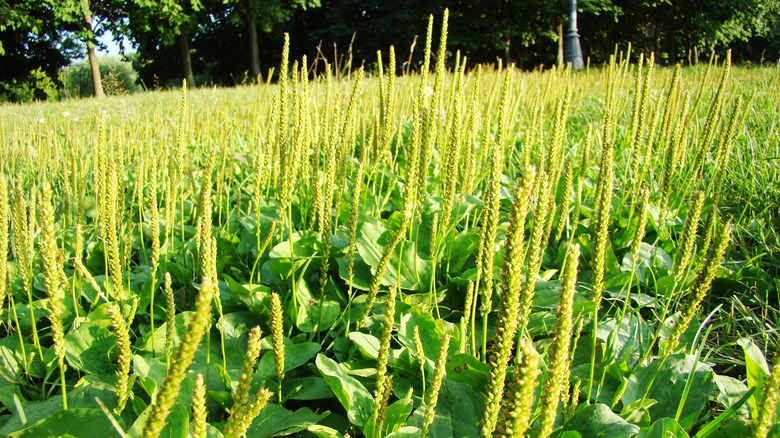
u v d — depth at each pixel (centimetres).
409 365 227
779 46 3453
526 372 96
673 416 209
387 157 399
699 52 3347
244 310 278
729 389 214
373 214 365
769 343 267
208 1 3023
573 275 123
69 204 345
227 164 462
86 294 279
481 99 605
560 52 1464
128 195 421
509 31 2941
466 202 342
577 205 306
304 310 262
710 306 306
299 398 216
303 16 3666
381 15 3144
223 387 217
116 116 752
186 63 3081
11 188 373
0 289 191
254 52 3167
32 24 2647
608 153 176
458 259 310
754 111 618
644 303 272
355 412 197
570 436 178
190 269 317
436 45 2911
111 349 235
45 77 3534
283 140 270
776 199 408
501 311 130
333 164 254
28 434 168
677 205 398
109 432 171
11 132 510
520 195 123
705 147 348
